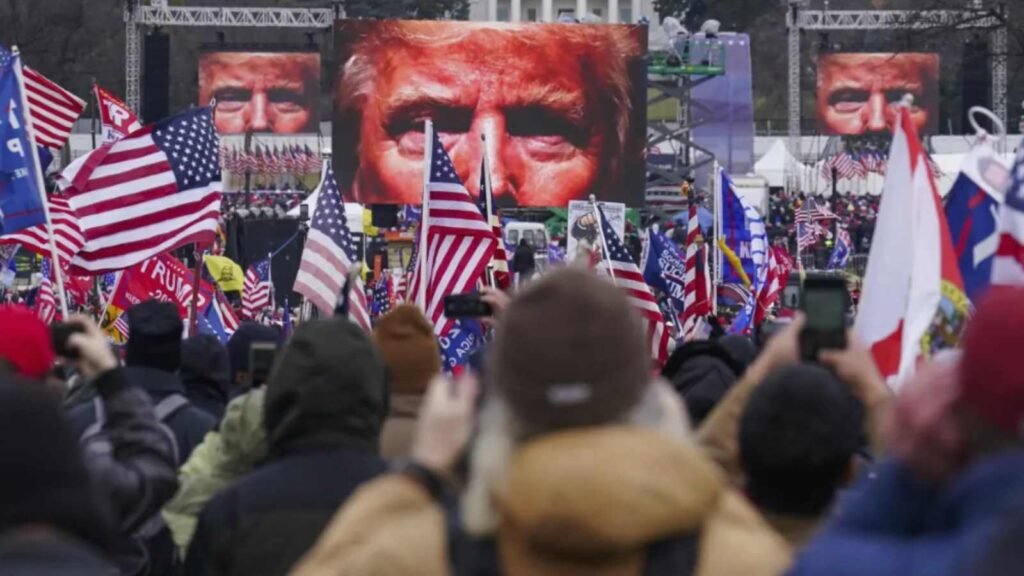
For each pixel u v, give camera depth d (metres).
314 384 12.84
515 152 144.12
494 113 144.25
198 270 35.34
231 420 15.29
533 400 8.77
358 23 143.25
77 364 14.59
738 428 12.11
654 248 51.16
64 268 40.34
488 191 38.81
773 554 8.90
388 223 121.44
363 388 12.97
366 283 73.62
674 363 19.52
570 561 8.53
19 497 8.25
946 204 22.06
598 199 144.50
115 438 14.07
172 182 35.06
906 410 8.15
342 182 144.25
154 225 34.97
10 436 8.29
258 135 177.75
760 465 11.84
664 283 51.09
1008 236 17.92
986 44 142.75
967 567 7.46
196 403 21.41
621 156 144.25
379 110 144.12
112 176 34.81
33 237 40.28
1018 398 7.72
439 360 17.06
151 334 19.00
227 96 170.75
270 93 170.75
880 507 8.22
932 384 8.13
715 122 171.12
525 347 8.80
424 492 9.25
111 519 8.75
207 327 45.12
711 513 8.72
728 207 48.88
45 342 15.37
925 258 17.67
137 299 43.72
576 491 8.33
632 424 8.92
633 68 144.00
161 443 14.12
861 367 11.32
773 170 199.25
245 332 22.11
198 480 15.41
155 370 18.97
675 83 163.50
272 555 12.52
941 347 17.59
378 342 16.81
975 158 21.84
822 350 11.73
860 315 17.89
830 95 180.75
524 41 143.75
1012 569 7.23
